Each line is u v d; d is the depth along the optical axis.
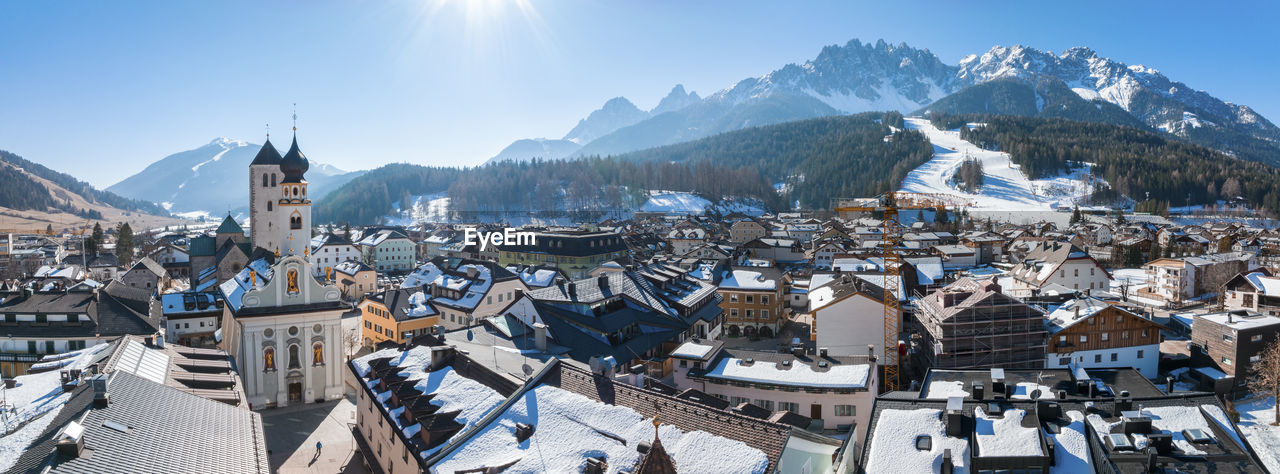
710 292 103.94
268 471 41.16
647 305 87.00
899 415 39.84
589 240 177.50
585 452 37.28
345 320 119.44
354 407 76.81
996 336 75.12
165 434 39.22
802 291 125.88
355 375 61.03
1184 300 133.62
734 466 33.50
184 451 38.31
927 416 39.47
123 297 98.56
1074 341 77.25
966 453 36.22
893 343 85.81
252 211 138.62
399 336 100.69
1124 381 53.28
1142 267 188.75
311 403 78.12
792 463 34.66
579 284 88.06
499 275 105.75
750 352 71.25
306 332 77.75
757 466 33.12
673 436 36.75
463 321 100.62
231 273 142.62
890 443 37.72
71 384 44.44
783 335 110.38
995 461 34.81
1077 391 48.78
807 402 61.69
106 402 38.34
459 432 42.94
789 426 35.12
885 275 99.69
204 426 42.94
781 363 66.44
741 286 112.62
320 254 193.75
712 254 175.25
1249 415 72.38
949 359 75.25
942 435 37.78
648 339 81.25
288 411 75.31
